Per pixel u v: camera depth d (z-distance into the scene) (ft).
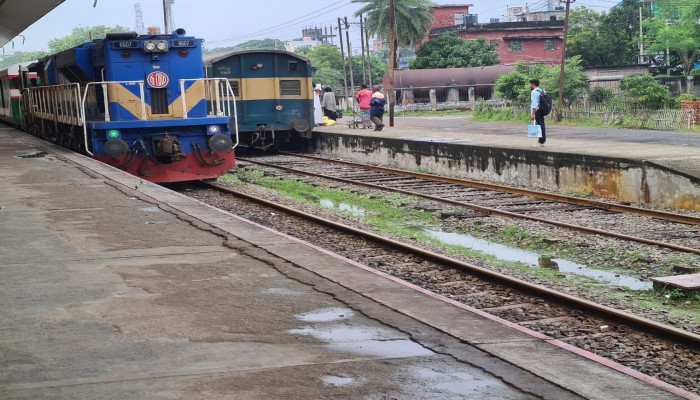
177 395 14.34
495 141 70.49
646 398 14.44
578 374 15.65
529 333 18.31
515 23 247.91
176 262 25.76
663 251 35.86
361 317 19.60
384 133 86.79
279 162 82.94
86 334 18.02
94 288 22.27
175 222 33.22
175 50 59.31
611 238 39.01
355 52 395.96
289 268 24.89
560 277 32.63
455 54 223.10
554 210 47.85
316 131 95.30
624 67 190.90
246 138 90.22
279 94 87.71
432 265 33.12
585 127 103.50
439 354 16.83
